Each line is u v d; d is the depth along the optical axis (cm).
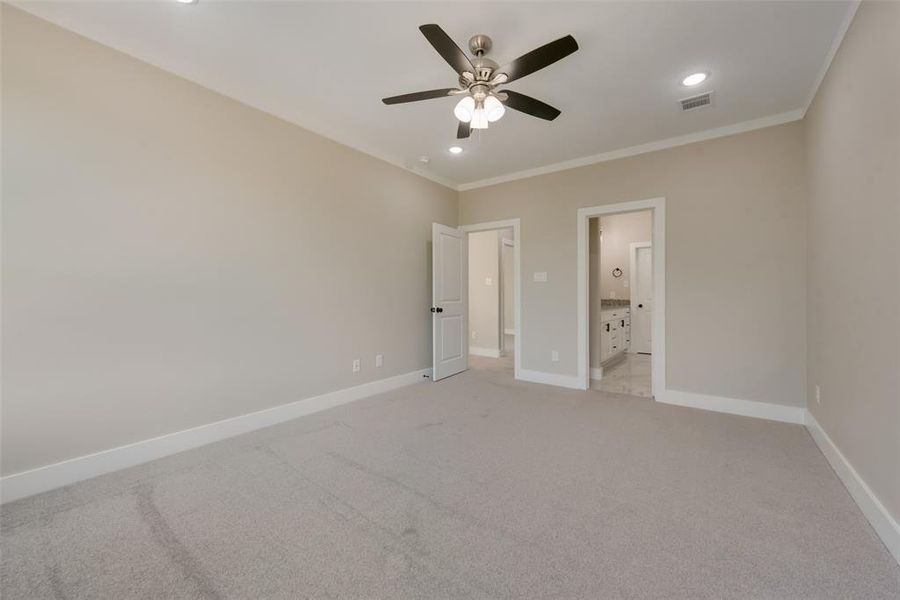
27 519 172
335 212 343
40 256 194
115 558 147
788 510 178
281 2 187
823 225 246
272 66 244
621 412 326
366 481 207
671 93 271
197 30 209
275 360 298
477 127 210
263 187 289
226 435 268
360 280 368
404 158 404
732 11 191
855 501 183
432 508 181
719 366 330
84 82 207
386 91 274
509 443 259
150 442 232
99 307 213
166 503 185
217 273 263
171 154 240
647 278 649
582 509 180
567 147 371
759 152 312
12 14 187
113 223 217
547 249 426
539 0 184
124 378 222
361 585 133
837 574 137
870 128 171
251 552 150
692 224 341
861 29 180
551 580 135
